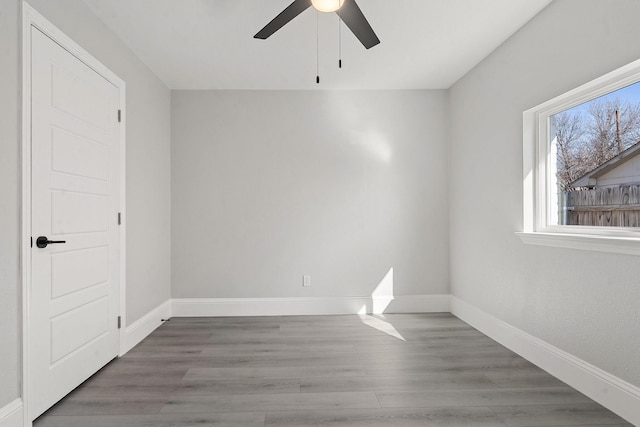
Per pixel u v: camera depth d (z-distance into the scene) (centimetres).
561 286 236
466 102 364
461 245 379
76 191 228
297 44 302
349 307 404
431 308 406
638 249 179
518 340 280
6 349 173
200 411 198
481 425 183
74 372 224
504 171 301
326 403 206
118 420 189
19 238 181
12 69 177
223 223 400
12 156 177
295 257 403
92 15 250
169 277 394
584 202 238
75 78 227
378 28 277
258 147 403
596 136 228
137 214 315
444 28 278
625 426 182
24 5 183
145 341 315
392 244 407
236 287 400
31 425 184
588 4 213
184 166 399
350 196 405
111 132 271
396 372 248
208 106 400
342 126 406
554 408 200
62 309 213
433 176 406
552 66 244
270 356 279
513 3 246
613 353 197
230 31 280
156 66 340
